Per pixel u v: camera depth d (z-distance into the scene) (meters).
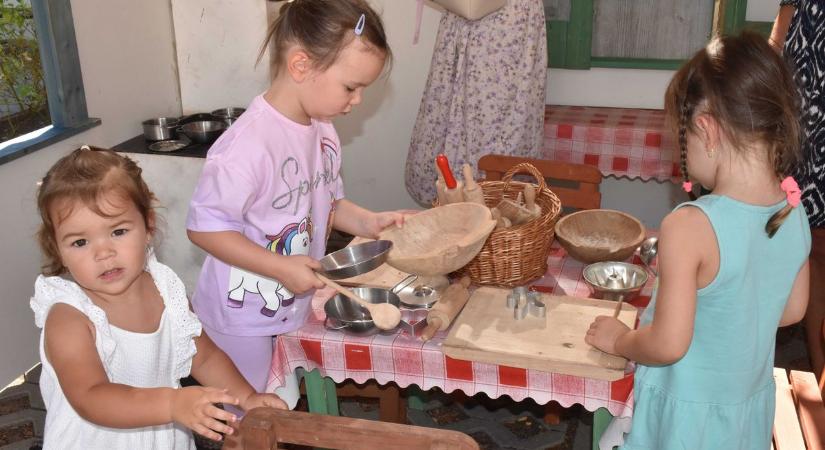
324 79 1.38
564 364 1.32
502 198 1.78
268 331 1.51
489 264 1.61
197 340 1.36
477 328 1.43
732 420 1.24
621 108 3.61
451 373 1.42
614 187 3.66
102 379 1.13
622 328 1.33
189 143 2.90
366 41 1.35
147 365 1.27
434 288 1.59
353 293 1.42
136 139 3.02
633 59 3.54
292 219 1.49
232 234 1.39
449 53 2.81
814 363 1.80
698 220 1.13
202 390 1.06
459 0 2.61
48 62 2.67
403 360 1.44
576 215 1.82
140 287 1.28
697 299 1.18
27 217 2.58
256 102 1.46
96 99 2.87
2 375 2.54
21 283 2.58
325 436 1.02
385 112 3.69
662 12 3.51
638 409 1.31
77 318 1.16
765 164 1.12
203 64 3.17
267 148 1.41
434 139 2.96
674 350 1.14
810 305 1.92
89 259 1.14
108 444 1.28
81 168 1.14
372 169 3.81
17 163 2.51
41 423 2.39
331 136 1.64
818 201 2.14
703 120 1.13
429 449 0.98
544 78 2.87
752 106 1.08
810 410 1.61
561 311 1.48
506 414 2.38
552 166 2.19
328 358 1.48
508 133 2.80
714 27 3.35
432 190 3.03
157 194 2.82
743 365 1.22
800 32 2.08
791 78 1.13
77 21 2.74
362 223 1.66
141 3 3.05
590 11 3.48
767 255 1.17
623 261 1.69
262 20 3.06
